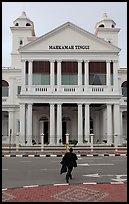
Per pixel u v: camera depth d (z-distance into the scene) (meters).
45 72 38.62
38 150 32.50
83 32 38.19
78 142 36.06
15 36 49.28
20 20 50.19
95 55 38.28
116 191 11.05
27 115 37.28
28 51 37.94
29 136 36.28
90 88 37.91
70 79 38.88
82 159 24.41
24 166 19.55
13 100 43.84
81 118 37.09
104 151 31.56
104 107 39.25
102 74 38.97
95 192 10.88
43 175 15.44
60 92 37.53
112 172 16.52
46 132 40.88
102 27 49.75
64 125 41.47
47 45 38.16
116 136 34.31
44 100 37.19
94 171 16.91
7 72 44.81
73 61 38.84
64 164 13.53
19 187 11.96
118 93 37.91
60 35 38.31
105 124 38.84
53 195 10.42
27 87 37.78
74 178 14.38
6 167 18.98
